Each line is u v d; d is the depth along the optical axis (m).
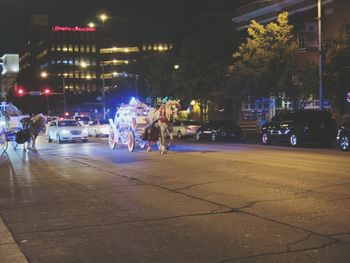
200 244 7.00
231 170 15.16
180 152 22.59
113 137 26.12
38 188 12.70
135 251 6.76
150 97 57.94
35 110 147.75
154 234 7.64
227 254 6.48
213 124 35.41
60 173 15.81
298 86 32.66
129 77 73.12
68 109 135.75
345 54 29.55
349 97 29.19
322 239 7.07
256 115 46.97
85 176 14.84
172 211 9.27
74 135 35.12
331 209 9.05
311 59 39.91
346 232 7.43
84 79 149.12
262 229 7.72
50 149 27.86
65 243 7.27
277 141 28.66
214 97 41.69
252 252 6.53
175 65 51.06
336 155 20.08
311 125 26.05
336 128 26.66
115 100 79.69
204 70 44.66
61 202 10.60
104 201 10.54
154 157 20.30
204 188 11.82
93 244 7.17
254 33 34.69
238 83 34.75
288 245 6.80
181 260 6.29
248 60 34.28
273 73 32.97
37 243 7.32
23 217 9.18
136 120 23.70
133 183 13.07
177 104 22.47
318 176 13.38
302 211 8.94
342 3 38.25
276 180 12.78
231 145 28.38
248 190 11.34
